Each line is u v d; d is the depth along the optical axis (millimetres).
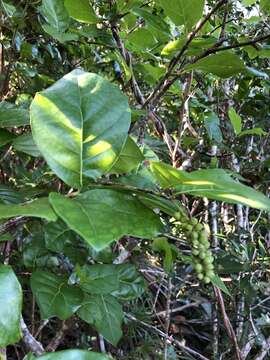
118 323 562
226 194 315
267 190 937
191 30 515
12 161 838
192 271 1027
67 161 329
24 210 275
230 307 981
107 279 553
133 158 376
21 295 336
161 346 914
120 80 875
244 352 909
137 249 886
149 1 746
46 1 652
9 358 896
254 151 1045
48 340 892
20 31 943
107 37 765
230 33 906
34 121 328
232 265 798
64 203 290
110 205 318
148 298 1008
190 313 1210
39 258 636
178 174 326
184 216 383
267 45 666
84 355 338
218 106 1057
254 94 1164
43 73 1027
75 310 520
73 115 338
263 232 1202
